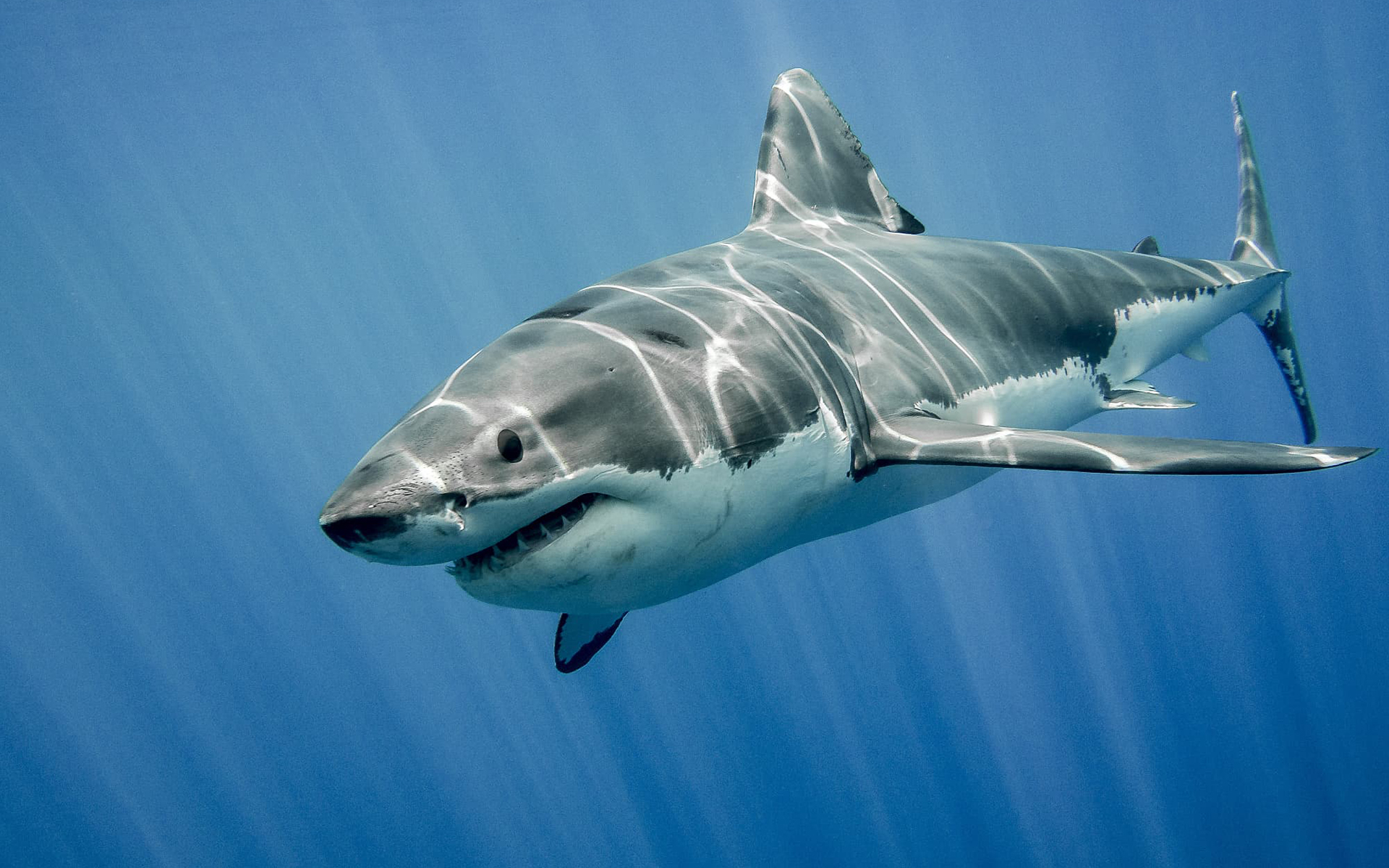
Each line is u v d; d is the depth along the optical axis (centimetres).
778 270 306
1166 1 3406
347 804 1791
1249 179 513
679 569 222
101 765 2117
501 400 190
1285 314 505
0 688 2152
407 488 166
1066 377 372
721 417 218
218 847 1950
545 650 1438
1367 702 1382
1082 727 1405
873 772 1355
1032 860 1340
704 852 1470
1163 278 426
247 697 1992
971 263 365
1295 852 1270
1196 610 1448
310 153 3159
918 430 269
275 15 1916
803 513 253
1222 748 1350
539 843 1620
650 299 250
